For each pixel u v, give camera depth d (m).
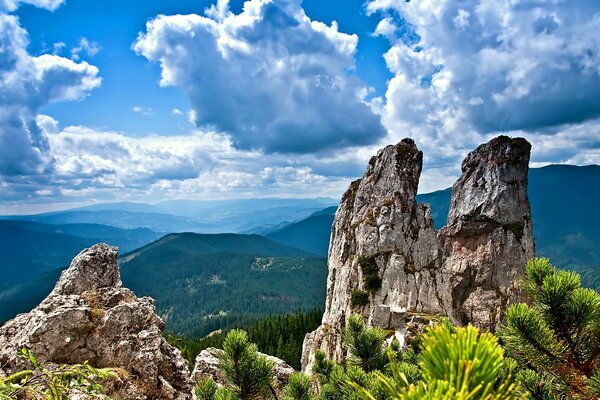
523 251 57.50
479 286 56.12
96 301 19.11
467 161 66.25
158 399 16.69
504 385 2.25
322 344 54.22
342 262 62.72
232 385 9.55
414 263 58.06
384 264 57.47
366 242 59.72
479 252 57.97
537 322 6.20
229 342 9.47
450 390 1.87
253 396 9.64
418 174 66.06
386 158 67.75
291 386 11.16
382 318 49.12
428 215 62.41
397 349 14.23
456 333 2.28
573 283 6.18
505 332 6.53
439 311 53.69
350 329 11.67
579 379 5.84
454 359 2.11
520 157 61.78
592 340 6.11
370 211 63.12
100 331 17.33
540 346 6.11
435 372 2.18
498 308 53.34
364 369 11.23
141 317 18.88
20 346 16.08
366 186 67.19
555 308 6.14
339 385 10.00
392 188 64.06
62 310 16.97
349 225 65.94
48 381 7.68
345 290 58.66
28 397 8.05
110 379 15.33
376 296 55.09
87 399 9.43
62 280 20.16
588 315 5.93
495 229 58.44
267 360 10.02
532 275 6.63
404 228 60.34
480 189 61.38
